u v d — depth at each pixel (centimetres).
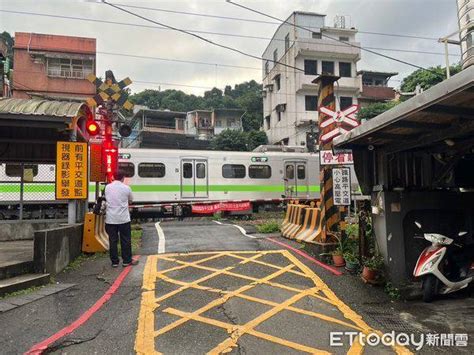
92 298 523
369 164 647
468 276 558
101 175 844
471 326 469
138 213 1678
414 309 528
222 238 948
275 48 3756
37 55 2727
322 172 759
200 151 1812
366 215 676
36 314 462
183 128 4066
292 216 992
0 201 1313
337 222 738
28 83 2700
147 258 732
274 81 3753
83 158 795
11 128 921
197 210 1708
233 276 627
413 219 629
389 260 594
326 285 598
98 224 809
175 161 1766
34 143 931
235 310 493
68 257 682
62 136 931
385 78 3884
